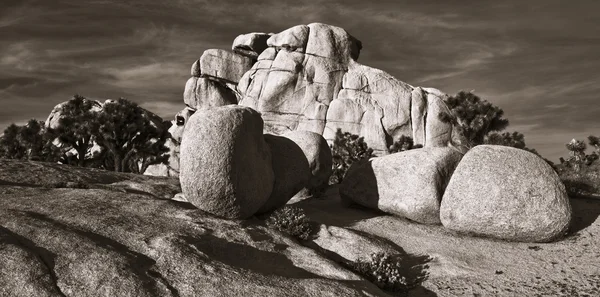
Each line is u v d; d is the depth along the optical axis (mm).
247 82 66750
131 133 40812
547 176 17156
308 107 61906
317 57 63500
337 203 23609
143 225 13875
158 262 11516
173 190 21234
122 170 41281
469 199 17328
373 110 61000
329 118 60969
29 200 14875
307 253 14289
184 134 16766
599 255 15312
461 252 16250
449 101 34281
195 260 11758
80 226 12914
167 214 15438
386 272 13773
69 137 39031
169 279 10836
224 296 10305
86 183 19766
